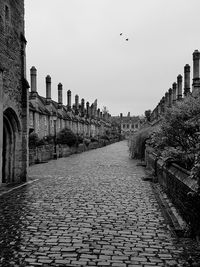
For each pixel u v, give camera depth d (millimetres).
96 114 98938
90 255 6227
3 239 7145
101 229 7922
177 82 43250
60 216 9148
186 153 12133
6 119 15805
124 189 13859
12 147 16312
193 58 33219
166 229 7938
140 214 9422
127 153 44656
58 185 14992
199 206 6730
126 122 158625
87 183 15648
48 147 32500
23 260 5965
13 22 15727
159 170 15445
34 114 43750
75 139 43094
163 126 12820
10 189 13820
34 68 44969
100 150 54156
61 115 57188
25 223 8422
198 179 6457
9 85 15148
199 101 12547
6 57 14781
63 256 6168
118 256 6184
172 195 10734
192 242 6941
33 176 18438
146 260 5984
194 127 12156
